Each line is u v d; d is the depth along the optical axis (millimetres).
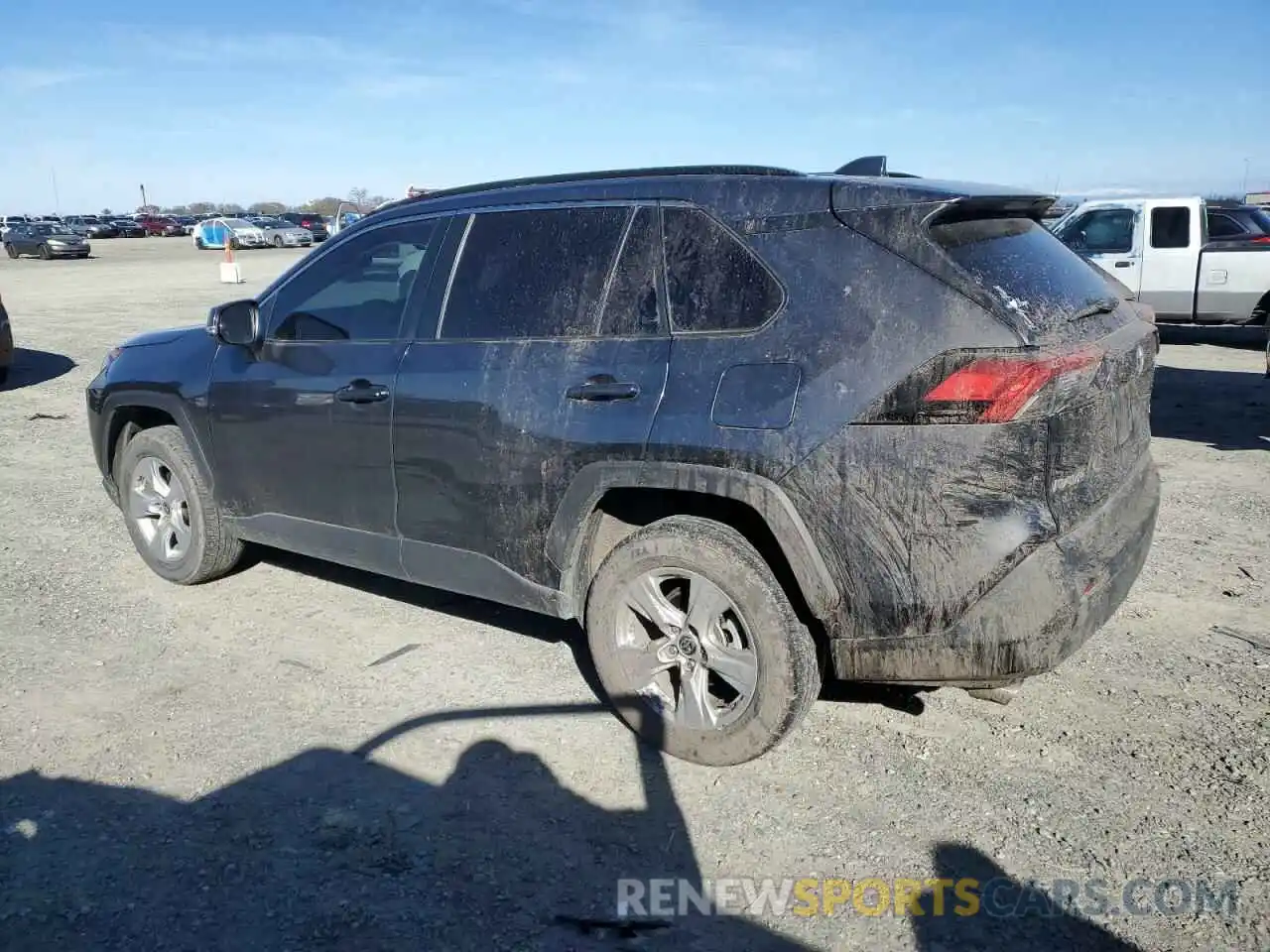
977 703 3900
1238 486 6801
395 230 4285
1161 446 8016
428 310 4062
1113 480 3252
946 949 2652
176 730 3738
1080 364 2891
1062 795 3301
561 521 3619
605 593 3615
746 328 3271
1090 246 14180
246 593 5105
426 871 2957
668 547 3428
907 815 3209
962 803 3268
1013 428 2824
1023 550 2859
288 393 4398
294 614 4836
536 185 3955
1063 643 2896
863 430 2986
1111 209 14062
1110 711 3822
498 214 3971
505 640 4547
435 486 3951
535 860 3010
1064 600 2869
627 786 3387
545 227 3828
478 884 2904
